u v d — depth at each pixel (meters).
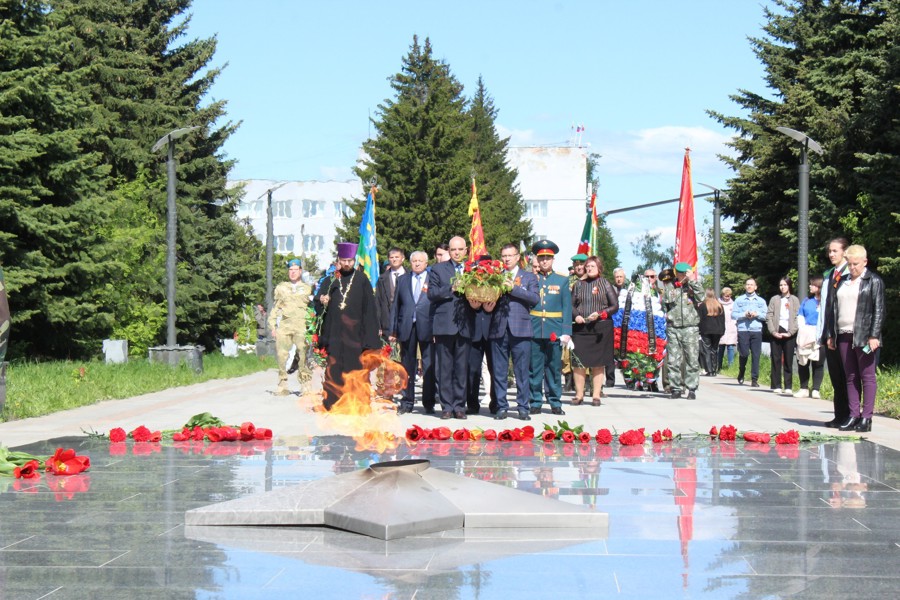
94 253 26.39
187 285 37.41
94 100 36.22
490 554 5.67
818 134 34.72
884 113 32.50
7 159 23.58
